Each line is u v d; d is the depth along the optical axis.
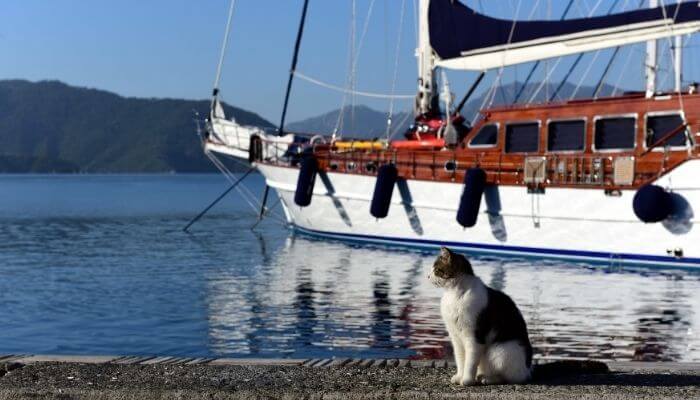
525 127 24.28
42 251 29.73
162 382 6.34
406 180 26.80
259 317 15.02
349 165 28.62
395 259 24.95
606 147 22.75
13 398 6.03
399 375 6.61
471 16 25.08
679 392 5.83
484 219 25.09
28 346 12.96
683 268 21.48
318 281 20.25
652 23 21.88
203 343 12.83
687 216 21.19
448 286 6.12
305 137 32.81
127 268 23.83
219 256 27.17
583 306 16.08
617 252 22.58
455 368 6.95
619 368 6.98
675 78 24.53
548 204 23.62
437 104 29.30
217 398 5.97
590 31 22.78
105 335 13.70
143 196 101.19
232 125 34.47
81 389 6.11
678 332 13.29
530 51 23.80
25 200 87.19
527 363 6.27
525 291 18.19
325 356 11.68
